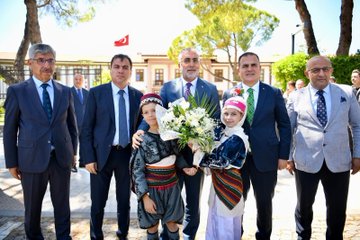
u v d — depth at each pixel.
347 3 11.29
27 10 12.46
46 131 3.27
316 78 3.23
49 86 3.38
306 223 3.39
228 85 37.22
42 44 3.30
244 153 2.97
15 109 3.23
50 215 4.42
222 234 3.00
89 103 3.42
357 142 3.24
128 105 3.49
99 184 3.42
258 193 3.31
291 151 3.48
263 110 3.31
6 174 6.68
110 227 4.03
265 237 3.36
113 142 3.40
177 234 3.11
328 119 3.21
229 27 17.66
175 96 3.52
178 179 3.24
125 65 3.41
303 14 11.70
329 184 3.27
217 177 3.06
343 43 11.50
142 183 2.87
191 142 2.88
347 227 3.90
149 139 2.96
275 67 12.16
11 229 3.97
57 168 3.39
